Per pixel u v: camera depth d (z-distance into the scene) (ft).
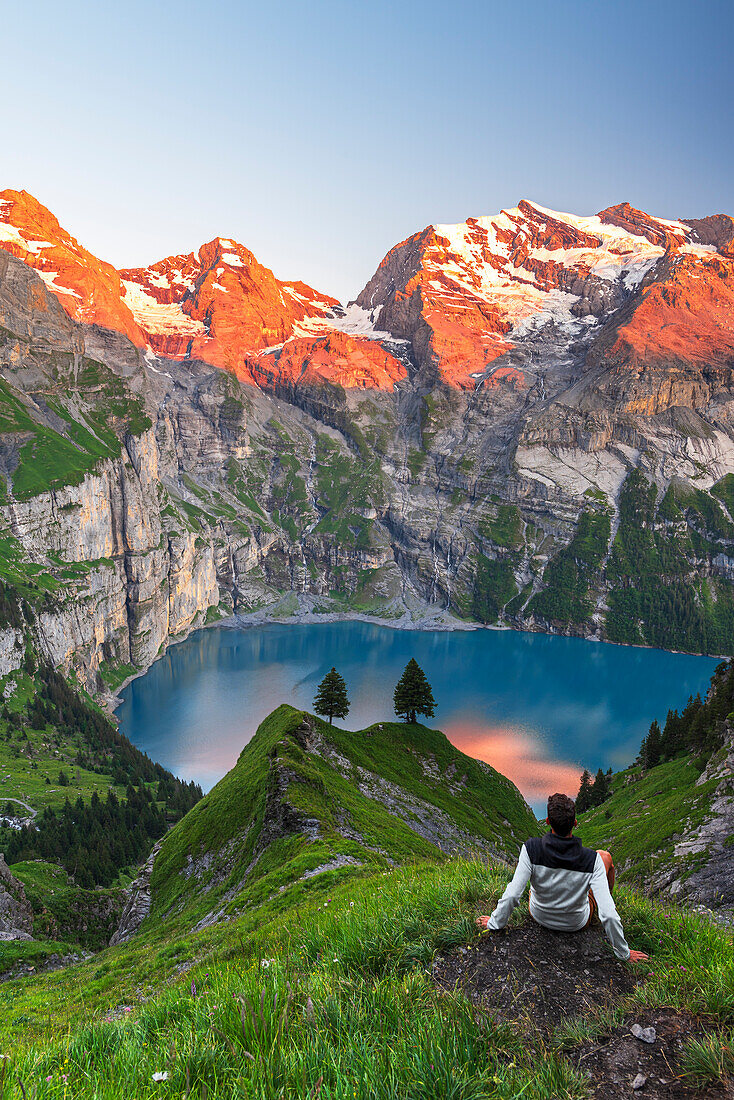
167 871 183.52
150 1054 20.84
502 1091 17.37
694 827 190.08
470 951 25.81
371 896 43.65
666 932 26.53
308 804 151.64
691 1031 20.20
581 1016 21.18
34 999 82.89
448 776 266.36
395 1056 18.20
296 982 24.16
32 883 295.28
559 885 25.12
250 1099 16.96
